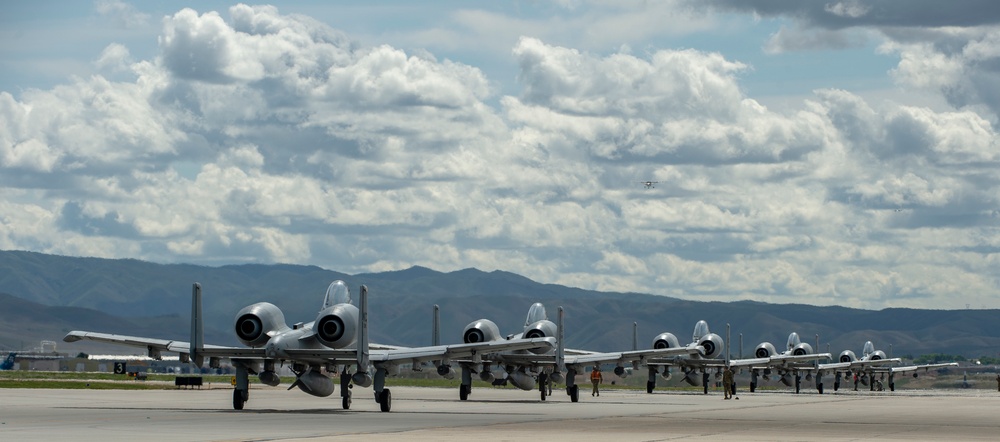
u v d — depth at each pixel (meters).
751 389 192.00
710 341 153.25
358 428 60.00
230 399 105.38
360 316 75.50
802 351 191.88
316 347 79.25
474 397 129.25
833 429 67.62
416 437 53.38
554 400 119.50
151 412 76.50
